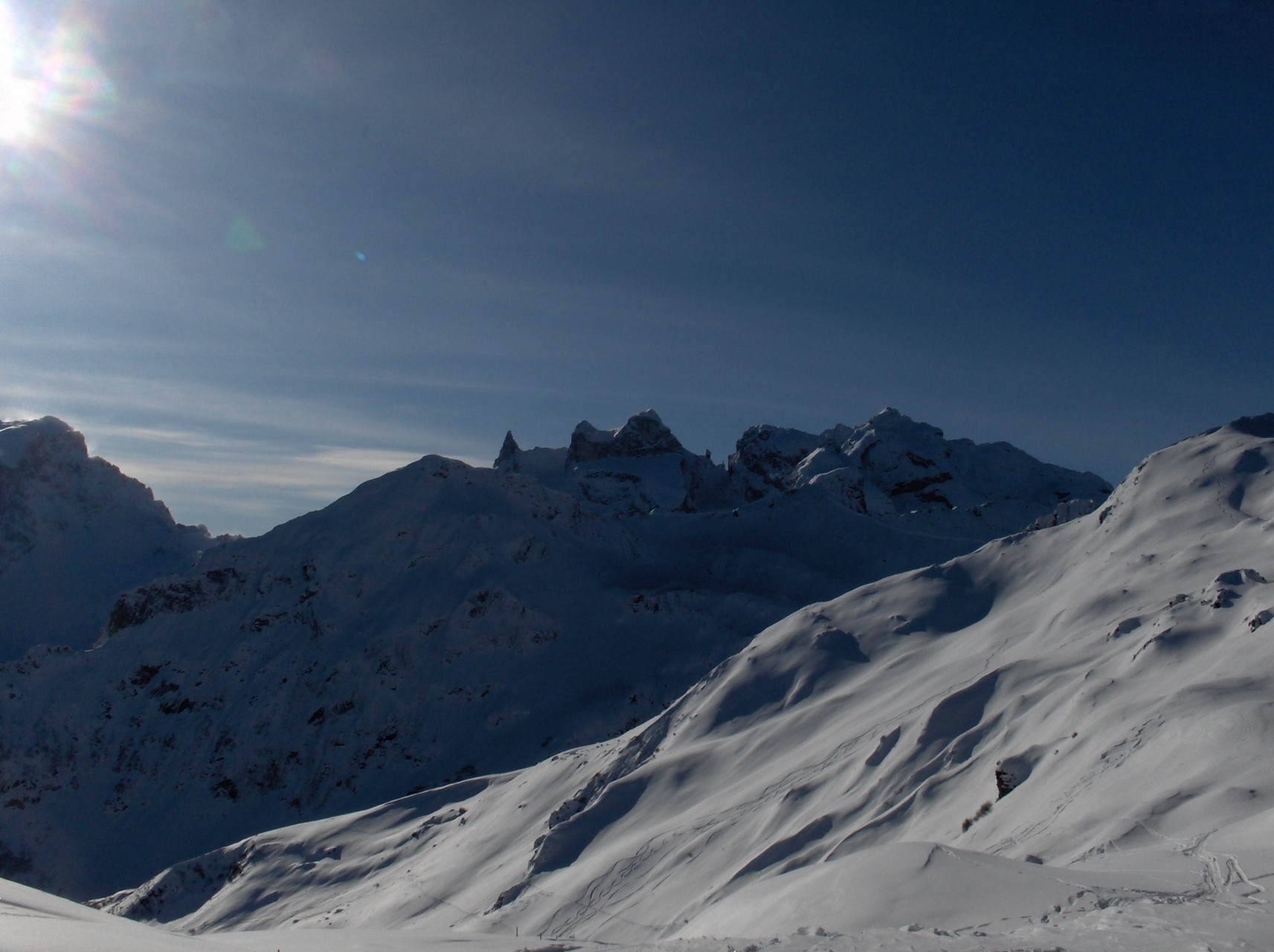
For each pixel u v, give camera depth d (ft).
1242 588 159.02
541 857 213.66
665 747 252.42
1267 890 54.70
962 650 231.09
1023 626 225.35
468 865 244.22
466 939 101.81
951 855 67.82
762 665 266.36
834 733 207.41
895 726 182.70
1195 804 86.38
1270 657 123.34
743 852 170.30
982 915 57.98
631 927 161.27
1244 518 220.23
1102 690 146.72
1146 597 197.98
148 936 45.14
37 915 44.86
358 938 108.17
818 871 76.02
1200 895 55.52
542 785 273.33
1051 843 98.17
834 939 50.90
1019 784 132.57
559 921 176.55
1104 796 105.50
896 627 267.18
